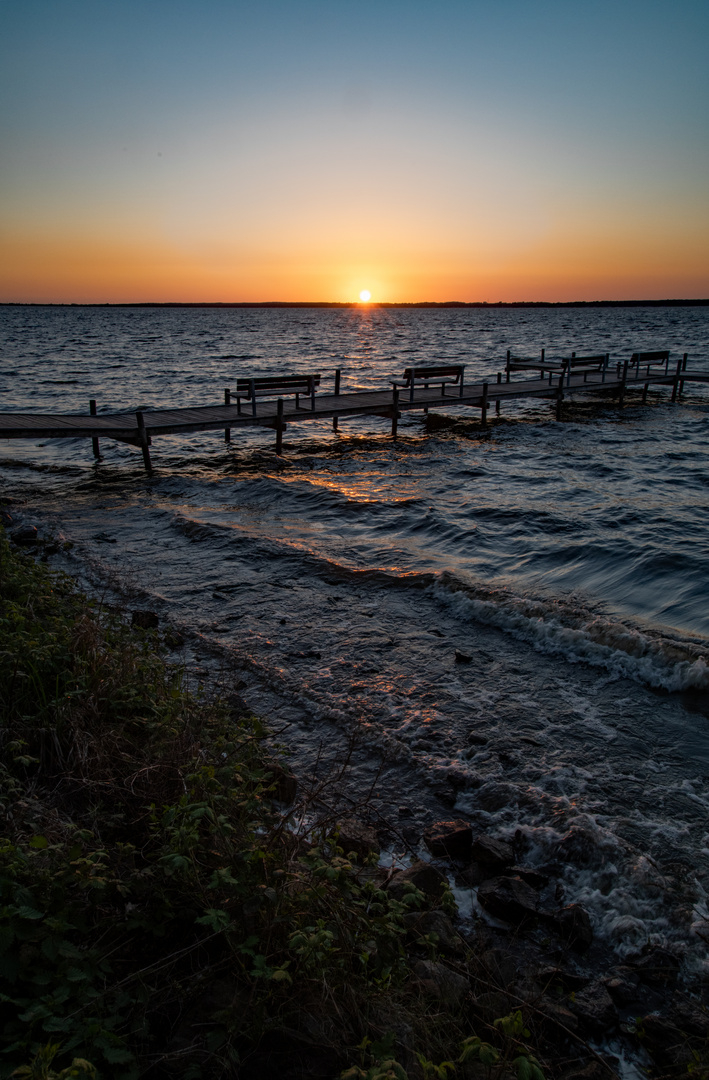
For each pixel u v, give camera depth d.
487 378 32.22
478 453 16.92
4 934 2.29
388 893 3.32
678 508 11.31
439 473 14.53
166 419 14.88
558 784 4.38
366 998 2.50
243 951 2.48
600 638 6.24
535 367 23.69
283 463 15.40
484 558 8.93
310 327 117.62
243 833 3.08
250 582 7.94
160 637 6.33
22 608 5.27
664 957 3.11
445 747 4.79
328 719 5.09
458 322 144.38
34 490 12.88
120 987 2.43
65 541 9.37
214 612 7.06
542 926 3.31
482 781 4.39
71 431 13.16
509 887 3.43
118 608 6.69
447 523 10.36
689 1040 2.70
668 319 142.50
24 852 2.78
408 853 3.78
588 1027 2.74
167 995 2.46
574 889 3.57
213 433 20.42
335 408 17.16
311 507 11.40
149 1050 2.28
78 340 70.94
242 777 3.68
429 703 5.37
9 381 31.70
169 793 3.50
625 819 4.05
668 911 3.37
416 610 7.22
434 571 8.16
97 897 2.63
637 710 5.31
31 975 2.31
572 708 5.34
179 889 2.80
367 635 6.59
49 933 2.40
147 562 8.62
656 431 20.31
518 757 4.67
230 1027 2.30
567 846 3.78
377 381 32.97
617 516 10.77
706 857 3.74
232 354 52.78
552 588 7.83
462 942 3.11
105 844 3.16
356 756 4.67
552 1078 2.51
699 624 6.77
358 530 10.20
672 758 4.69
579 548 9.12
